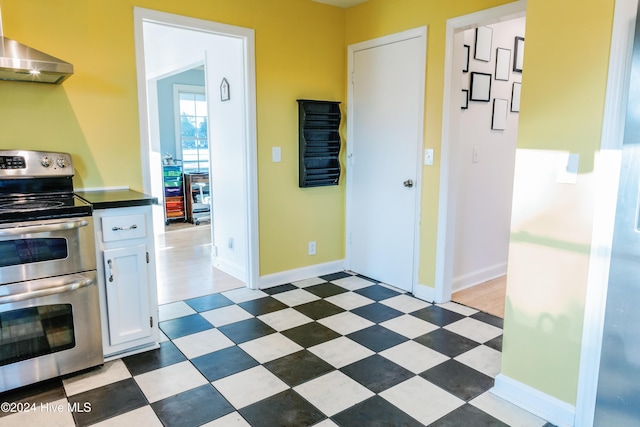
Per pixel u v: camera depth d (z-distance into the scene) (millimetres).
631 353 1521
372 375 2252
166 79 6461
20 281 2004
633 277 1489
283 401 2025
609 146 1635
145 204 2363
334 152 3838
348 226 4023
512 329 2021
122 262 2336
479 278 3770
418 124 3256
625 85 1582
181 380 2195
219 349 2521
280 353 2479
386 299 3340
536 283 1918
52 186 2496
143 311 2445
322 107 3686
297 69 3547
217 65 3846
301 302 3271
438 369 2312
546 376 1917
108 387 2131
